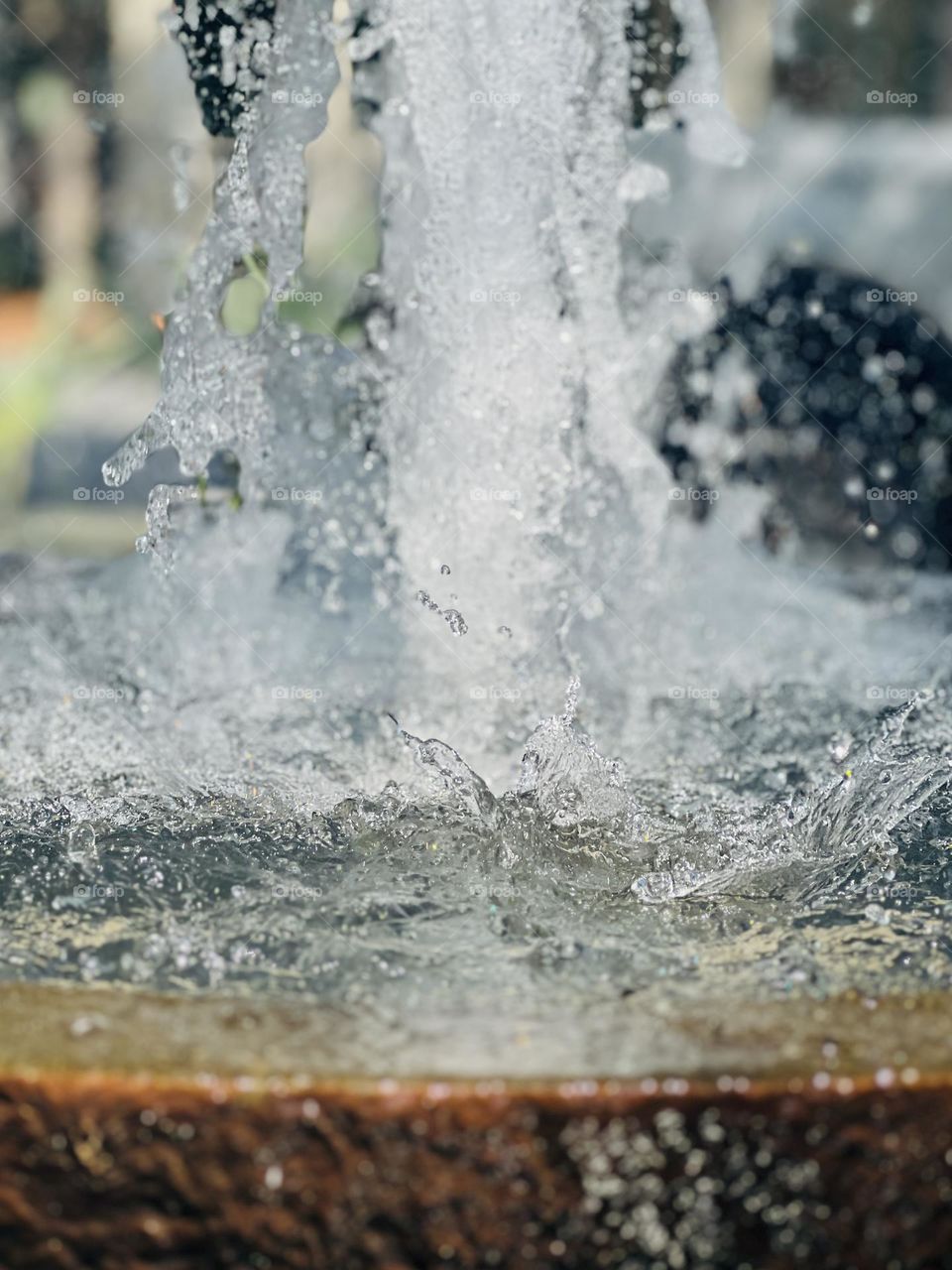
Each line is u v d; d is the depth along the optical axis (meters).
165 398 4.73
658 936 2.86
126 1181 2.29
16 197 12.11
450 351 4.88
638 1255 2.30
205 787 3.76
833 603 5.71
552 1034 2.40
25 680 4.70
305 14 4.73
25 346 11.90
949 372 6.93
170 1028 2.42
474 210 4.84
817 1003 2.52
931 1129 2.28
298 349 5.00
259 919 2.92
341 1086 2.25
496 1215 2.28
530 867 3.23
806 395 6.82
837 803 3.53
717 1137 2.26
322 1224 2.29
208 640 5.04
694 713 4.60
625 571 5.16
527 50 4.80
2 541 8.40
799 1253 2.31
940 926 2.92
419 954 2.75
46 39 12.08
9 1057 2.31
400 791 3.66
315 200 10.92
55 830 3.42
